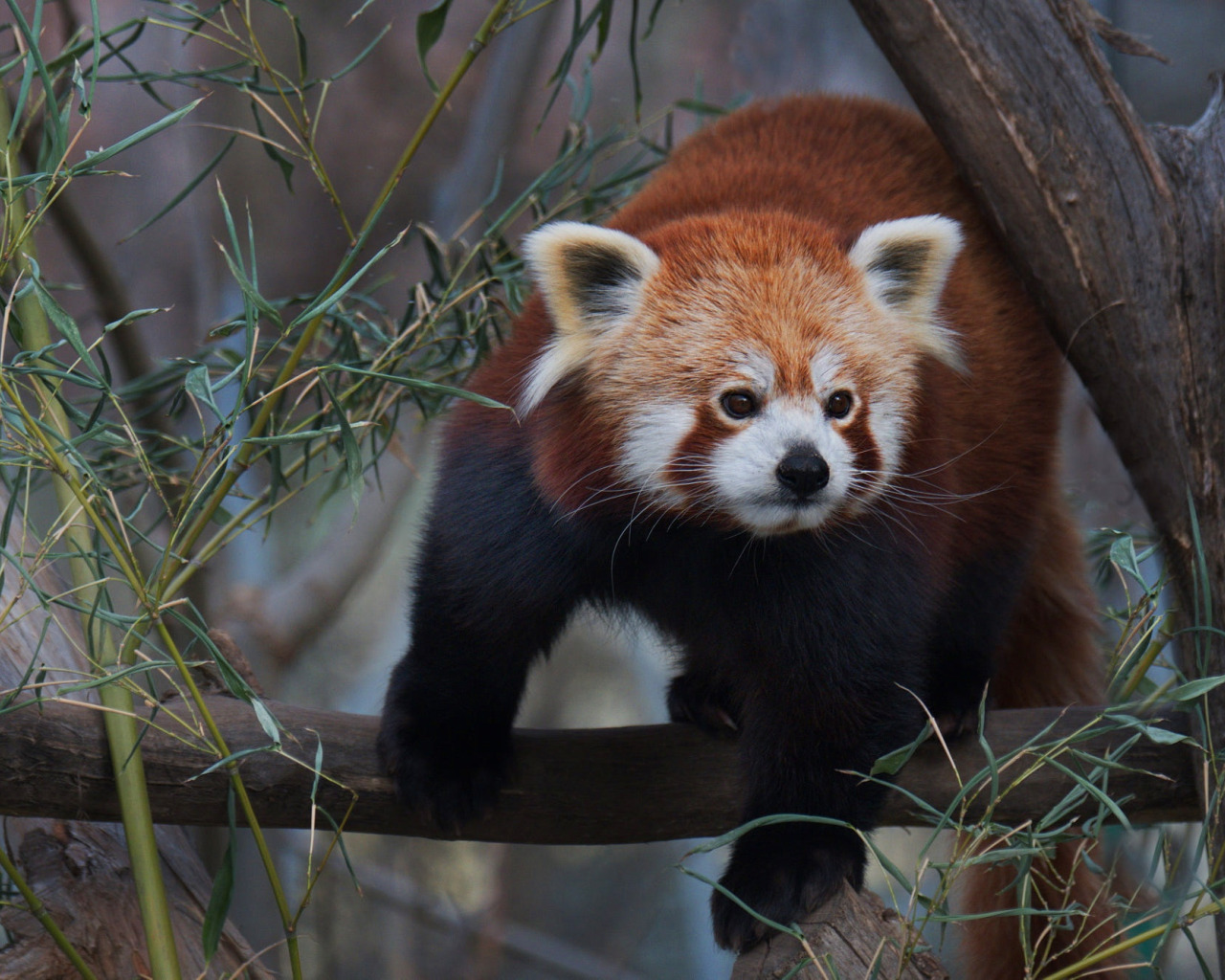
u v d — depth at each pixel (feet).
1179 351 13.16
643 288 13.09
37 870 13.14
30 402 13.39
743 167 13.52
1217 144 13.21
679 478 13.03
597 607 13.35
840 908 13.03
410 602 13.32
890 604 13.15
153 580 12.95
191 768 13.07
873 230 13.14
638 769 13.29
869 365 13.05
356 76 24.04
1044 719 13.32
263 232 23.34
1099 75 13.28
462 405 13.33
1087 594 14.01
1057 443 13.67
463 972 21.17
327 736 13.20
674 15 24.94
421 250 23.38
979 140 13.33
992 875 13.88
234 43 21.04
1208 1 21.02
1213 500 13.11
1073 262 13.28
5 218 12.92
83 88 12.87
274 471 13.34
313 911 20.25
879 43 13.43
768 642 13.17
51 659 13.33
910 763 13.26
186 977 13.10
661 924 24.75
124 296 14.39
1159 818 13.25
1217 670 13.08
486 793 13.24
